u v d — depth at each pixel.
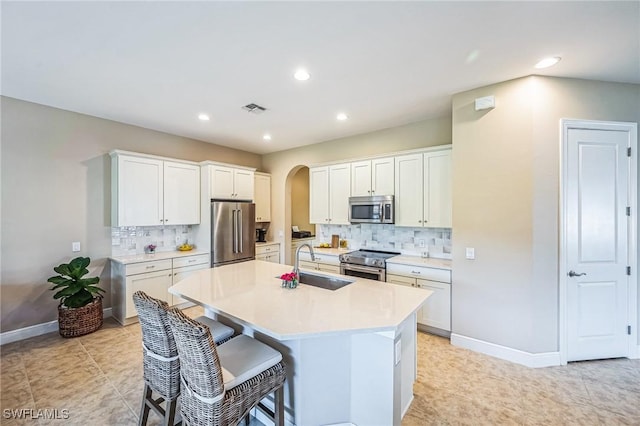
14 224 3.13
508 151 2.68
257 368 1.54
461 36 2.00
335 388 1.82
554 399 2.13
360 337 1.80
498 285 2.74
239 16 1.78
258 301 1.95
